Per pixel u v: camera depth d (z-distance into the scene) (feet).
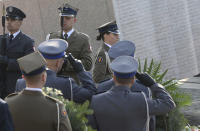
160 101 29.71
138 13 55.77
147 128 29.50
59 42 32.63
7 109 24.20
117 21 55.42
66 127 27.30
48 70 32.30
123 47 35.01
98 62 44.70
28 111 27.07
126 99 29.22
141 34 56.13
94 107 29.68
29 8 69.31
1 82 48.85
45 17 68.69
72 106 29.91
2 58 48.37
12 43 49.14
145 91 31.63
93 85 32.91
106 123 29.30
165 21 56.95
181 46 58.13
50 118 26.94
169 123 35.50
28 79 27.40
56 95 30.09
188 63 58.80
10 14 48.80
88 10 66.28
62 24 48.96
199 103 56.59
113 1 55.31
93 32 66.59
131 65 29.40
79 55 49.44
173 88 40.06
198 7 57.93
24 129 26.99
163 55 57.57
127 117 28.89
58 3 67.72
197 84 66.03
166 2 56.70
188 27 57.98
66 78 32.50
